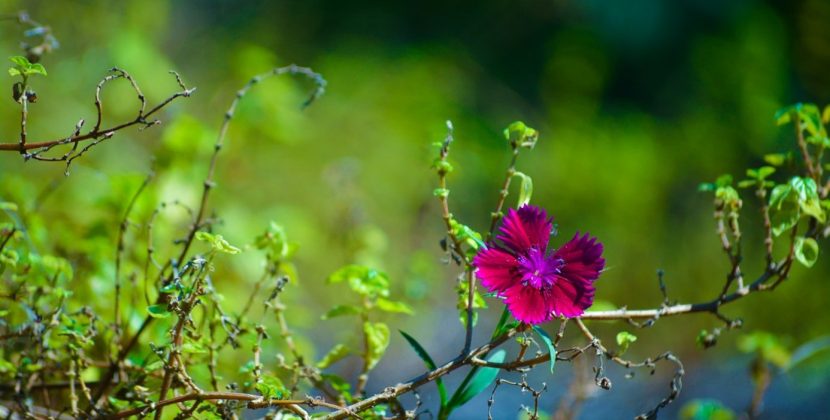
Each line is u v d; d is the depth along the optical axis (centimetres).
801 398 150
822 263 184
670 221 210
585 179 212
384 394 86
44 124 141
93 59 155
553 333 171
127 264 100
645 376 167
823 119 94
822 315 180
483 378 89
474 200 209
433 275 114
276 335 101
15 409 90
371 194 191
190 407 88
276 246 92
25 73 84
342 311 92
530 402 145
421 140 199
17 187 100
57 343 90
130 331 95
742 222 193
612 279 198
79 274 97
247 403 86
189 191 111
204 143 112
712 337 90
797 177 89
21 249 93
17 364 91
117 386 91
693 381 164
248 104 144
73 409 88
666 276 197
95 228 99
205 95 208
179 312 85
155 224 104
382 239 114
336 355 92
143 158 141
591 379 109
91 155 136
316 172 184
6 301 94
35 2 163
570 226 209
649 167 214
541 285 85
